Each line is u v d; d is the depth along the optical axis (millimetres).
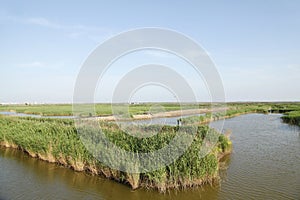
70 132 17516
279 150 20875
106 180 13289
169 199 10992
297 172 14680
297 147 22125
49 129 18938
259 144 23688
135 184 12023
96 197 11203
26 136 18688
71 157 14984
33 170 14977
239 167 15766
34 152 17734
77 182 13031
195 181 12281
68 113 56562
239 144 23688
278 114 69375
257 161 17281
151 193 11586
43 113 57719
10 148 20938
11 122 25062
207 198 11008
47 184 12773
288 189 12039
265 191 11750
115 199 11031
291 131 32875
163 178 11742
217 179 13258
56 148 15992
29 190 12000
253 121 47312
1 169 15195
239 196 11211
